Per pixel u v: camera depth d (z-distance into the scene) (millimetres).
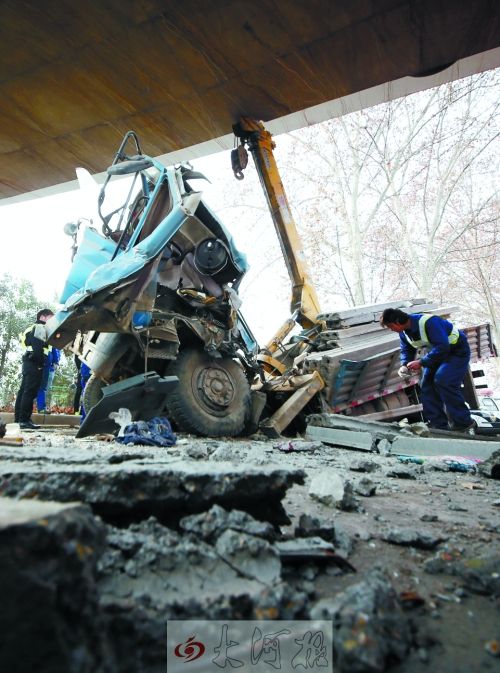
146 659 843
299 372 7105
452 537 1699
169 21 6516
